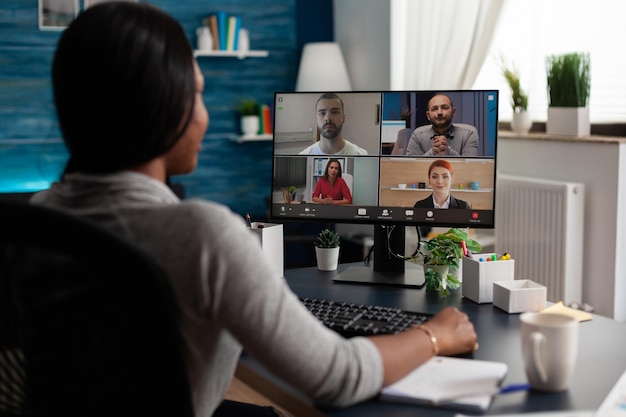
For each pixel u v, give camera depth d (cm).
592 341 161
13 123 489
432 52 446
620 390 133
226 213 114
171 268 110
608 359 150
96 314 102
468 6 420
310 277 221
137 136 115
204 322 113
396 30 482
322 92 223
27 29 486
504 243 394
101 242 97
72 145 117
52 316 102
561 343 131
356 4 531
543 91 414
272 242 213
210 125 538
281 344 113
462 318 148
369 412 124
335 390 120
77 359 104
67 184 120
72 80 113
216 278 110
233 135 543
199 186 539
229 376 127
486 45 409
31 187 496
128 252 98
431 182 215
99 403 105
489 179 211
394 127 217
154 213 113
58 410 106
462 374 135
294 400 131
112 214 114
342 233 527
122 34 112
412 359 133
